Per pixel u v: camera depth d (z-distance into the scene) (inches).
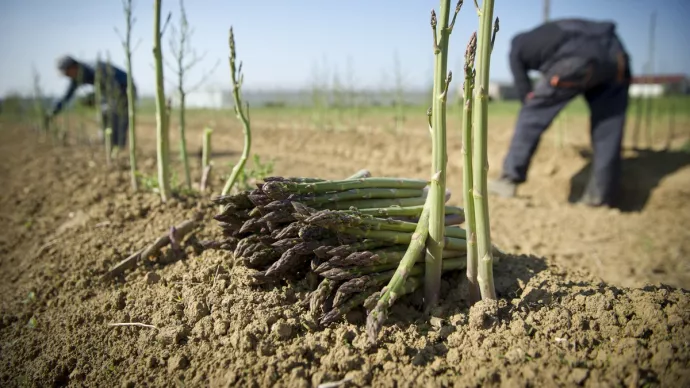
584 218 276.7
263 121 787.4
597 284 127.4
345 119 703.1
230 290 123.4
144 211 189.6
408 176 358.0
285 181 116.6
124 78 410.0
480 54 99.8
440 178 110.6
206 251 148.2
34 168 347.9
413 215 131.6
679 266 216.2
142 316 127.2
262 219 113.3
